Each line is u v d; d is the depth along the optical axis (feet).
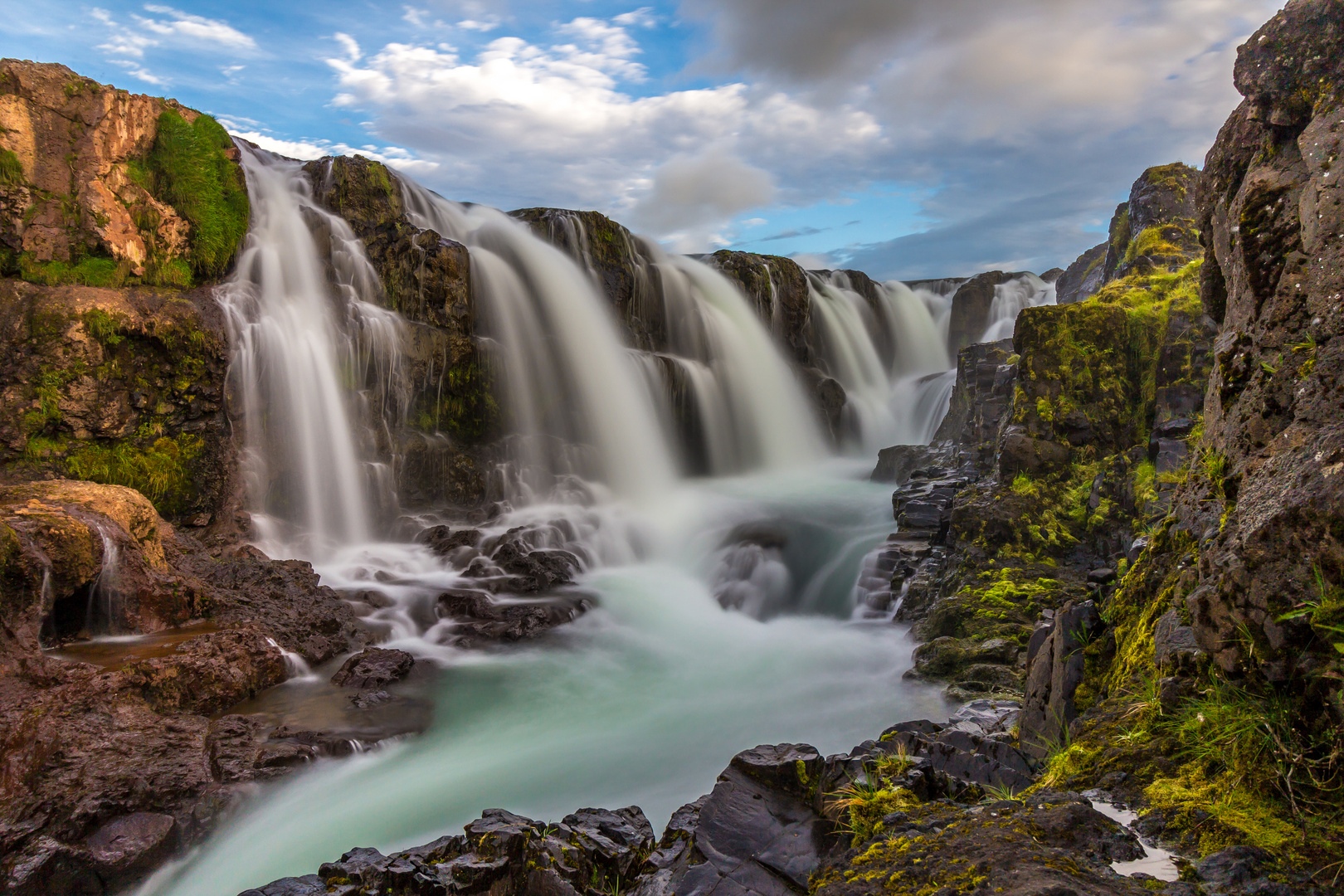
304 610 37.73
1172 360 37.52
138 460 43.24
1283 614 9.78
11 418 40.11
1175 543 16.46
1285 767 9.45
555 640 39.55
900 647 36.22
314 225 57.11
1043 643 19.16
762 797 13.43
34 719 23.73
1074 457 38.24
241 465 48.16
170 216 48.75
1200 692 11.34
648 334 76.54
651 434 69.92
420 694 32.81
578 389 67.21
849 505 57.62
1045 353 39.58
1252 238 13.84
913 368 100.68
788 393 82.64
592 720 30.91
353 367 54.24
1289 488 10.18
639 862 16.69
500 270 65.05
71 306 41.91
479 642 38.73
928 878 8.94
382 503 53.72
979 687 29.43
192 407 46.11
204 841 22.49
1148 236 53.83
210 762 25.21
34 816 21.25
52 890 19.93
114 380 42.78
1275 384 12.61
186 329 45.47
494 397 62.28
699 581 50.01
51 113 44.68
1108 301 44.04
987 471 46.91
